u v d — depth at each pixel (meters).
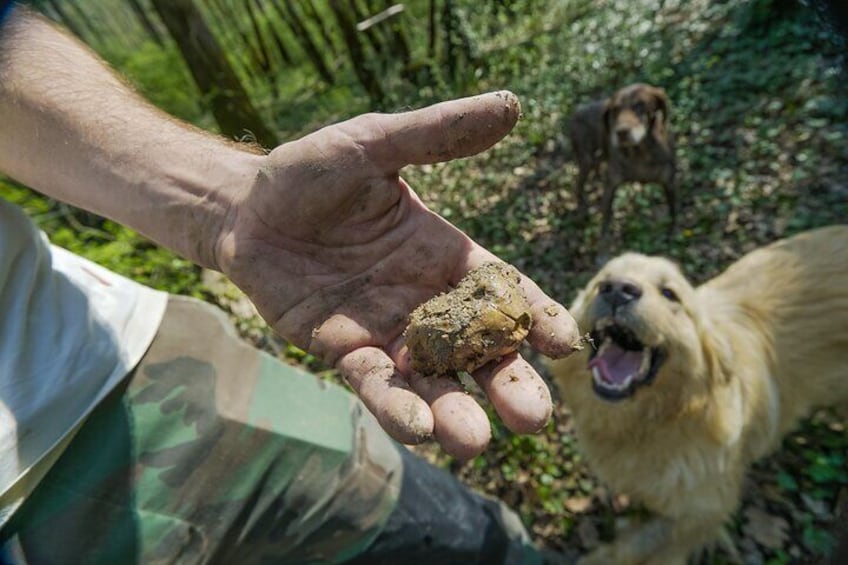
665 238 0.61
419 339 0.21
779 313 0.43
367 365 0.21
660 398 0.37
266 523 0.27
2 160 0.24
